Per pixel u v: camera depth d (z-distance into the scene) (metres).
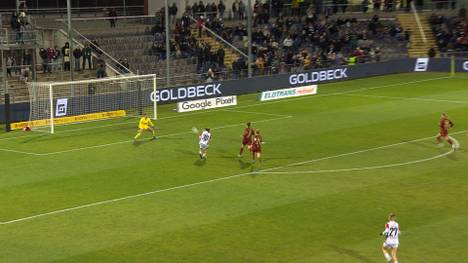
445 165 46.47
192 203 38.94
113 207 38.34
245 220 35.94
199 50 83.56
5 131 59.88
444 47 95.69
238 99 74.75
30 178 44.59
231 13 99.00
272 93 74.19
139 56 83.12
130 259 30.94
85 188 42.12
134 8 97.06
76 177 44.69
